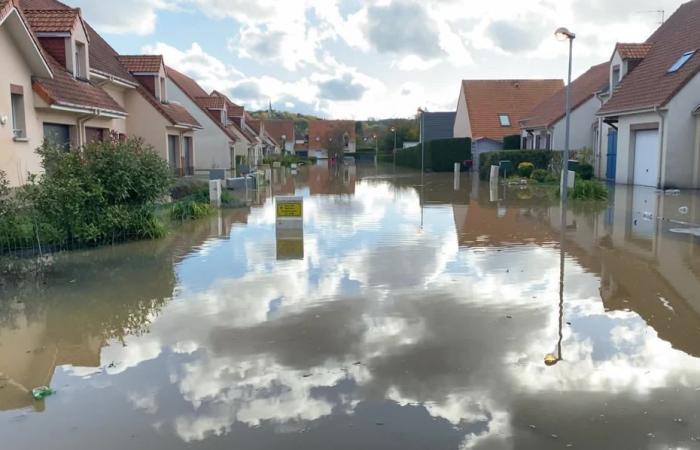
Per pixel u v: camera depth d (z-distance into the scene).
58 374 4.94
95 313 6.66
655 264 8.68
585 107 29.67
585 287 7.41
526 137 37.28
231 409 4.21
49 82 14.77
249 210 17.31
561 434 3.81
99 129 18.03
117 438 3.84
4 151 12.78
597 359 5.04
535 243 10.62
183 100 33.75
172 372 4.90
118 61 25.52
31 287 7.87
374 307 6.64
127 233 11.59
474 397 4.34
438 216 15.02
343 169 53.38
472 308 6.55
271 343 5.53
